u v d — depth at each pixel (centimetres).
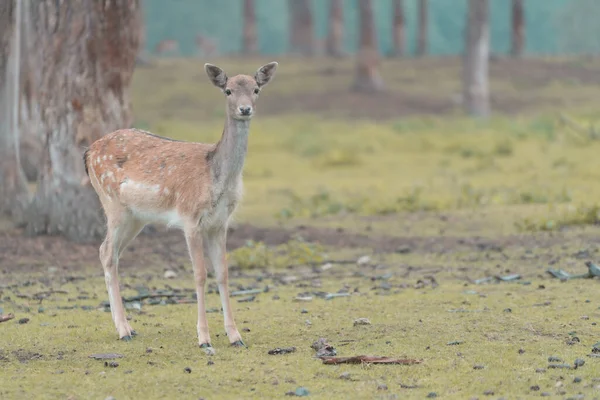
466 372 819
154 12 9294
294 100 4716
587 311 1026
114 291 975
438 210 1827
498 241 1495
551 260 1331
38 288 1228
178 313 1073
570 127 3297
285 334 962
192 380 806
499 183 2167
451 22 9938
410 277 1270
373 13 4856
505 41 10094
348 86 4966
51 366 856
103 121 1516
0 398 763
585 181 2120
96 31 1494
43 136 1534
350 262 1393
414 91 4903
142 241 1542
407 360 848
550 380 792
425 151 3084
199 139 3169
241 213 1852
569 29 8719
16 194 1631
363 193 2089
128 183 949
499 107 4584
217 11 9525
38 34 1545
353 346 908
